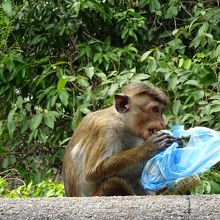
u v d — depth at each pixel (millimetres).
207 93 12695
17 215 6914
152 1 15430
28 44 16250
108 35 16172
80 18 15953
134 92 9828
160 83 13242
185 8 15734
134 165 9656
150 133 9734
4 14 14938
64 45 16234
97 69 13727
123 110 9812
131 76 12922
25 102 14516
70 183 10219
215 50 13164
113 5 15914
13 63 14930
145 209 6793
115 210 6816
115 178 9461
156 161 8742
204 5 16188
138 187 9984
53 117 13469
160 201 6934
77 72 15094
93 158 9609
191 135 8211
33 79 15148
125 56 14617
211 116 12383
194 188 10109
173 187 9305
